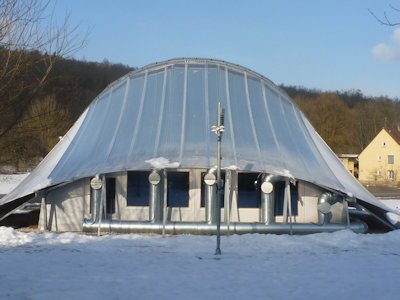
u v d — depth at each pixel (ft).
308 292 31.78
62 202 67.10
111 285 33.01
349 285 33.96
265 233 61.11
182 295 30.55
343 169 74.33
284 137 71.92
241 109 73.97
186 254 46.34
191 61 81.71
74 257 43.86
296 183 68.13
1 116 32.48
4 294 30.14
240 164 63.00
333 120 298.97
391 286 33.76
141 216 66.54
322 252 48.65
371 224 77.82
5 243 51.26
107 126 72.49
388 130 246.06
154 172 61.77
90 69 264.52
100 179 63.31
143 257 44.42
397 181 233.76
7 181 174.81
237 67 82.02
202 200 66.54
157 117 71.46
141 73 80.79
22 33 34.35
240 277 36.19
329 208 63.26
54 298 29.45
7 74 31.99
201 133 68.39
